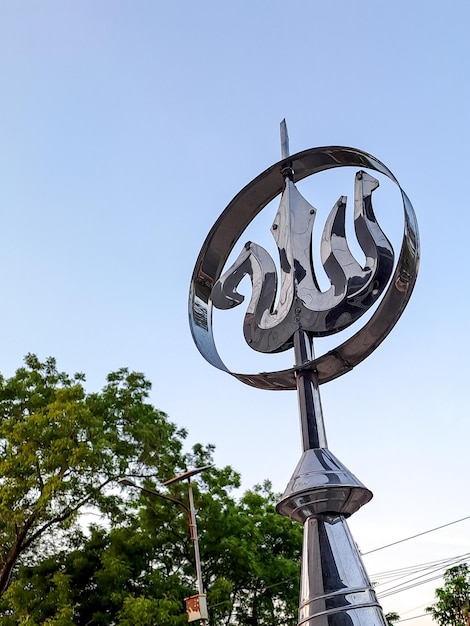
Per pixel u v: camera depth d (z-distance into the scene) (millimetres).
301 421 3422
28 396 17109
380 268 3619
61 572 15461
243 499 20922
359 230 3801
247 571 18047
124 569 15320
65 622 14227
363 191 3881
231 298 4371
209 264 4531
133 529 16469
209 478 18578
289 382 3834
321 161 4145
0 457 16031
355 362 3617
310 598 2791
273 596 18516
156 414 17859
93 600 15695
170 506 17016
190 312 4359
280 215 4164
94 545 16609
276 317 3914
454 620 25281
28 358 18172
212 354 4168
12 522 15344
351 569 2818
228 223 4457
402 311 3463
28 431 15281
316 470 3057
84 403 16484
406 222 3447
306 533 2988
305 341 3703
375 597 2791
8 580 16844
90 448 15195
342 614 2691
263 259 4254
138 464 16719
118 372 18047
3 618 15297
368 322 3439
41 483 15664
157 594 15852
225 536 17922
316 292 3807
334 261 3797
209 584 17891
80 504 15836
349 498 2975
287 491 3062
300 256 3947
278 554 19828
